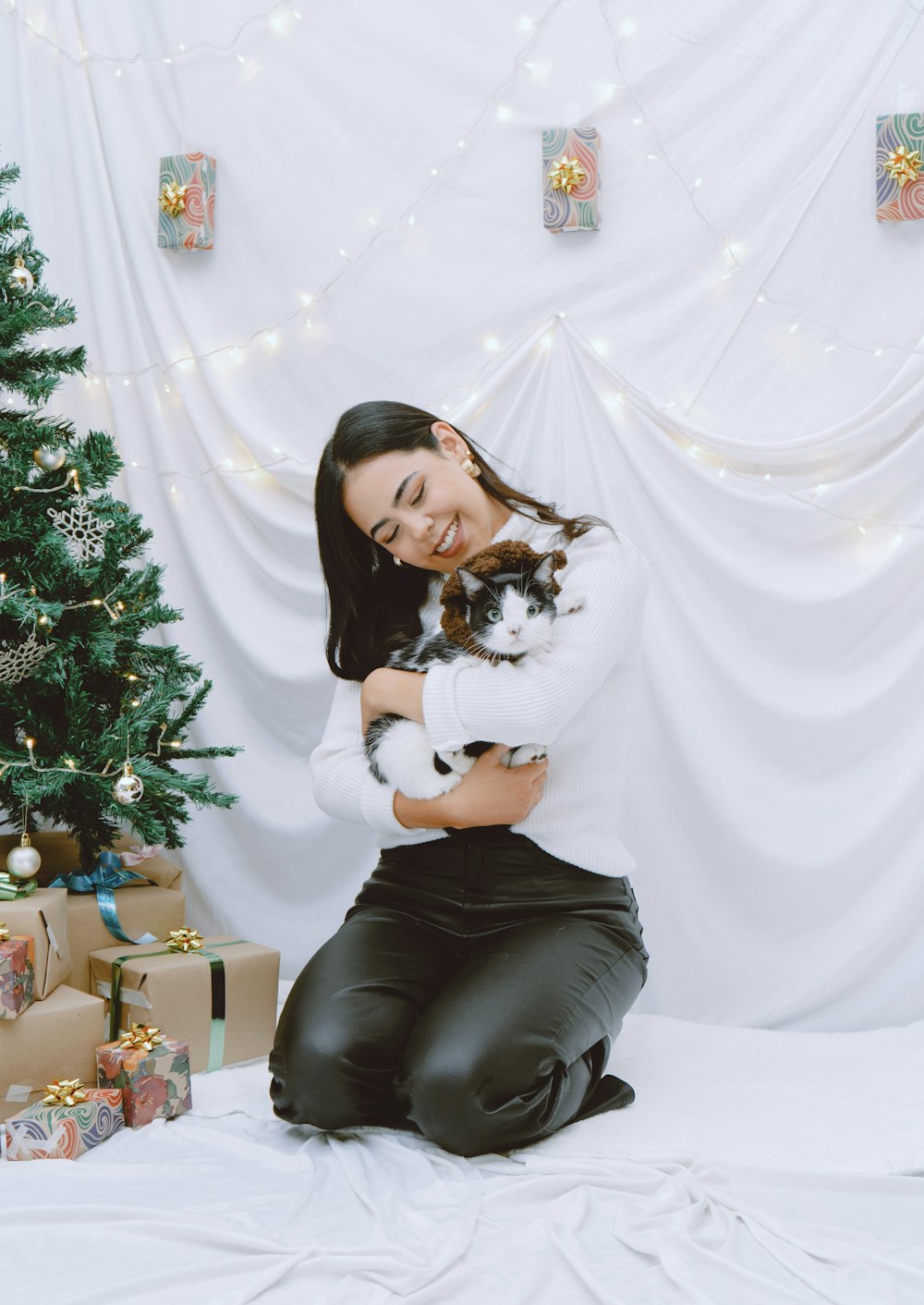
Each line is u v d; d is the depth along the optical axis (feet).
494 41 8.81
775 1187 5.38
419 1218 5.02
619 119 8.46
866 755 8.02
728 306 8.28
